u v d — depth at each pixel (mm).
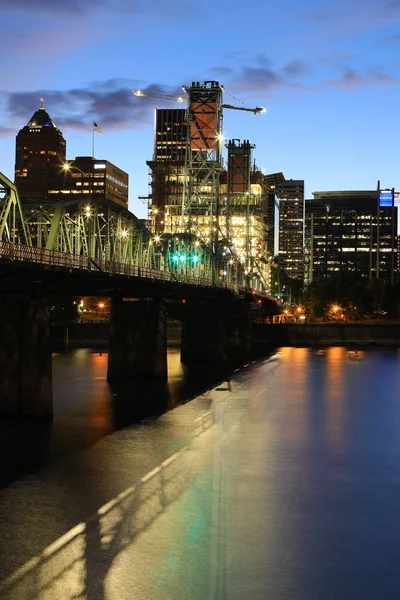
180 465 41375
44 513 32125
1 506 33125
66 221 66062
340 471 40562
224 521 31297
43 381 55844
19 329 55219
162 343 86500
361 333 178750
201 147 152500
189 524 30812
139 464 41500
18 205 53594
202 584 24969
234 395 73875
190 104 152750
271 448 46562
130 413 60438
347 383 86750
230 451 45375
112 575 25578
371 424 56406
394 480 38656
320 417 59781
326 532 30172
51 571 25844
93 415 58969
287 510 33031
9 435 49781
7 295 55719
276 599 24000
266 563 26828
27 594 24062
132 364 85438
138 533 29672
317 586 25000
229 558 27234
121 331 85562
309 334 178375
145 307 85375
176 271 116125
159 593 24266
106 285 71812
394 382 87875
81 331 164875
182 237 121688
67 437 49188
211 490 36062
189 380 87938
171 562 26734
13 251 49219
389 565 26828
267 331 178125
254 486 37000
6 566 26266
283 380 89688
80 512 32281
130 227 85000
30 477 38344
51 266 53781
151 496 34875
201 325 119125
